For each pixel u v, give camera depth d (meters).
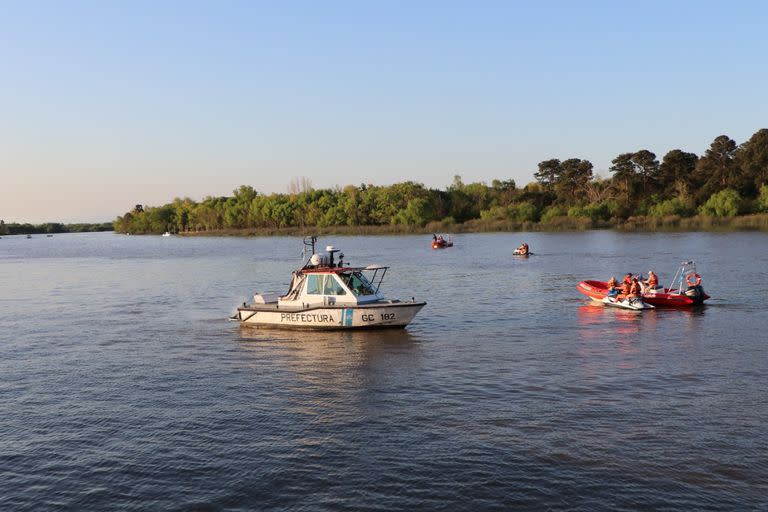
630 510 12.41
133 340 29.55
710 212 134.38
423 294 43.50
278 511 12.77
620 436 15.94
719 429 16.25
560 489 13.28
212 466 14.88
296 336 29.16
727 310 34.19
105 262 88.50
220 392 20.62
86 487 14.04
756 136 161.88
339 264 32.09
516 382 20.89
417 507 12.74
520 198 177.00
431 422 17.30
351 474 14.22
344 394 20.09
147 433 17.06
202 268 72.06
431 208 162.50
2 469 15.04
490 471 14.17
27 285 57.47
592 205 149.00
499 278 52.75
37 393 20.97
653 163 165.12
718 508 12.41
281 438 16.44
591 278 51.44
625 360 23.56
